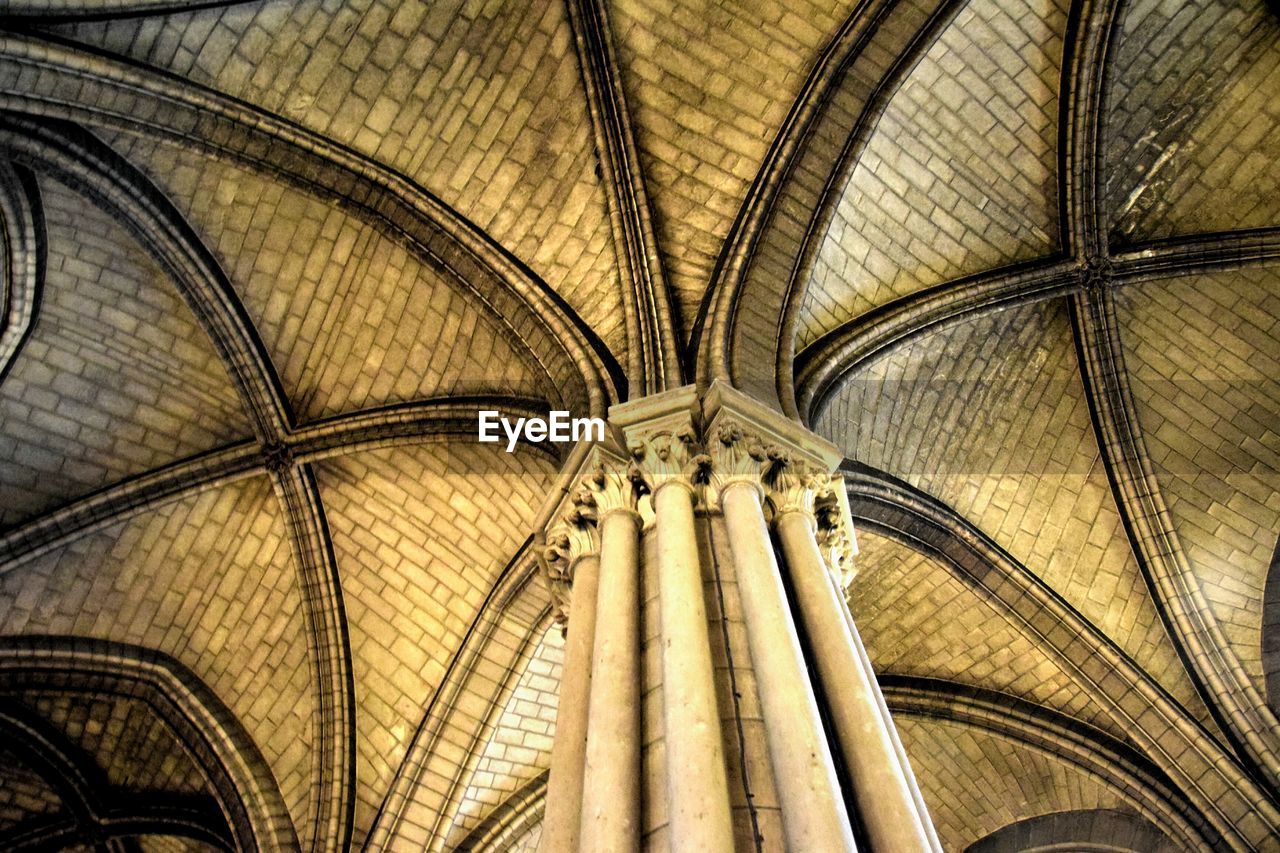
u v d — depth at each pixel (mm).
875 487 12227
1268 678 12312
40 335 12188
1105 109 11453
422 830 12961
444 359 11969
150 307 12156
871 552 13516
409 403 12336
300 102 10305
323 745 13320
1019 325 12633
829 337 10820
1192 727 12305
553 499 8297
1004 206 12000
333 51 10133
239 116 10023
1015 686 14008
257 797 13312
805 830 4758
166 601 13680
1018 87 11422
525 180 10852
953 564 13320
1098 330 12562
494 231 10898
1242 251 12109
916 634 14281
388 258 11531
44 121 9773
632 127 10594
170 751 14875
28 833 15586
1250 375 12766
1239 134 12008
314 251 11695
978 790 14820
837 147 10547
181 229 11195
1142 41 11320
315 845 12891
